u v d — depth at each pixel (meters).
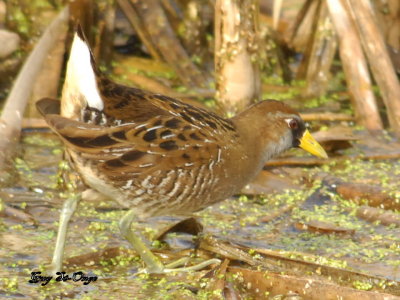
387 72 13.51
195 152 8.83
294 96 14.81
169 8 15.27
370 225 10.48
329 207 10.99
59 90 13.70
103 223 10.16
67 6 13.35
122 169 8.55
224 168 9.16
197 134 8.90
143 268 9.15
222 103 12.62
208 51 15.52
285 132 9.99
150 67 15.01
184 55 14.86
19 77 11.67
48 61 13.27
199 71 14.88
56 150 12.16
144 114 8.73
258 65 12.67
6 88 13.66
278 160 12.02
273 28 15.55
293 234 10.23
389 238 10.10
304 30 15.98
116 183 8.66
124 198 8.86
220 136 9.11
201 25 15.34
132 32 15.46
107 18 14.57
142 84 14.23
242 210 10.85
